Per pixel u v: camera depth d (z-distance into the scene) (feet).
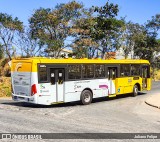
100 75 65.62
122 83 72.02
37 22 128.06
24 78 54.80
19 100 55.93
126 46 165.07
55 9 127.95
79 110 53.01
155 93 86.22
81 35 127.24
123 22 142.41
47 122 39.75
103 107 57.62
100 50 134.31
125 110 53.72
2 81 93.66
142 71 80.07
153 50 175.32
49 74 55.11
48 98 54.80
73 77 59.31
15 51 130.72
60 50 127.54
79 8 127.13
